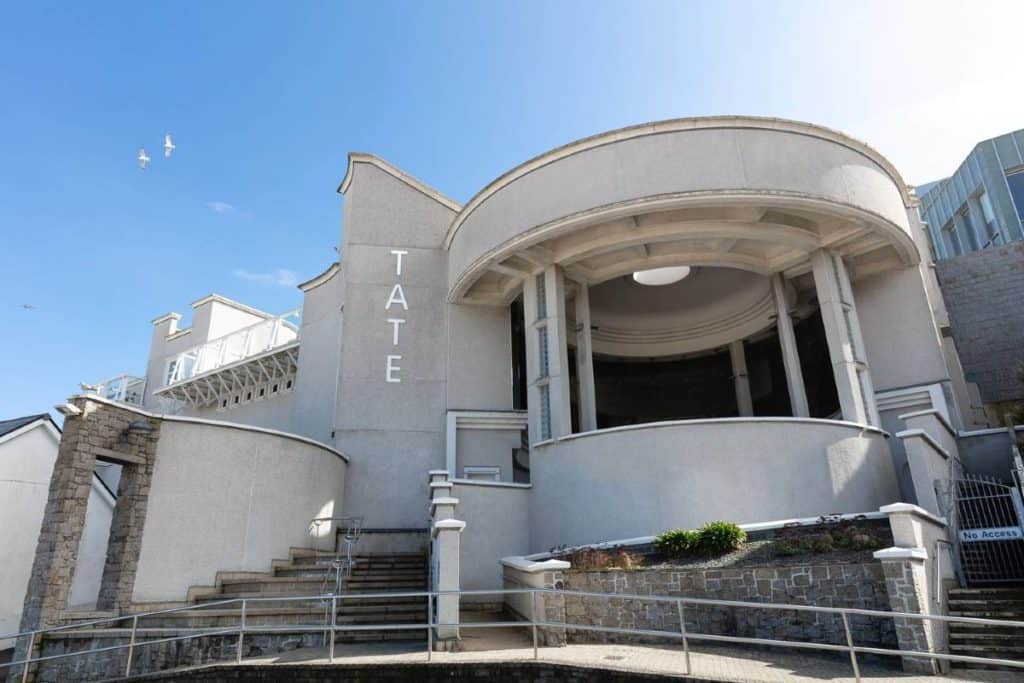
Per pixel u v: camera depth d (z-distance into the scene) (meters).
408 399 21.30
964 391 20.09
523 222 17.91
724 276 23.28
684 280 23.69
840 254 19.02
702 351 26.42
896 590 9.52
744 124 16.66
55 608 12.38
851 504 15.51
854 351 18.05
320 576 14.84
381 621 13.31
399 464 20.58
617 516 15.78
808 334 24.50
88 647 12.13
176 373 34.53
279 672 9.78
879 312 20.23
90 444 13.38
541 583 11.70
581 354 20.33
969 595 10.80
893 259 19.77
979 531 12.40
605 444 16.50
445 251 23.20
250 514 15.55
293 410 25.19
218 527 14.88
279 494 16.38
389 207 23.55
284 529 16.28
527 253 18.66
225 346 32.34
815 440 15.80
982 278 21.72
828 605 10.59
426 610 13.53
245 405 30.16
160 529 14.06
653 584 12.05
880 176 18.02
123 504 13.95
